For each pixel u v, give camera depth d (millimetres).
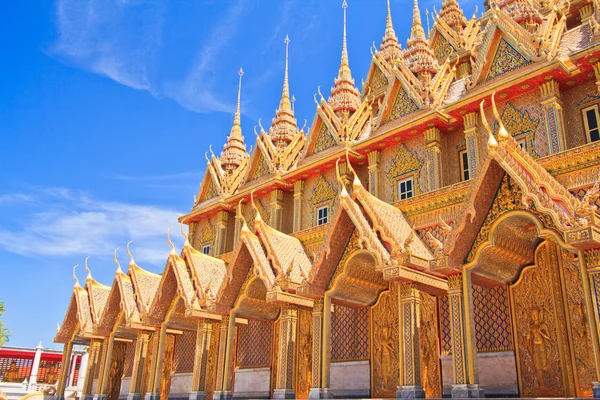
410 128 22188
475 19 32875
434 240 14555
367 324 19078
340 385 19281
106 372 27656
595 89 18375
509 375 15109
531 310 15062
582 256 11945
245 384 23109
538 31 20156
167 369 28250
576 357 13828
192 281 23250
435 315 17375
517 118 19734
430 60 26219
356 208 16625
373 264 17359
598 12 19812
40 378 55438
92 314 29797
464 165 21500
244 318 22031
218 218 31609
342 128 25938
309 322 21016
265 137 30578
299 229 26438
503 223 13617
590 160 15547
